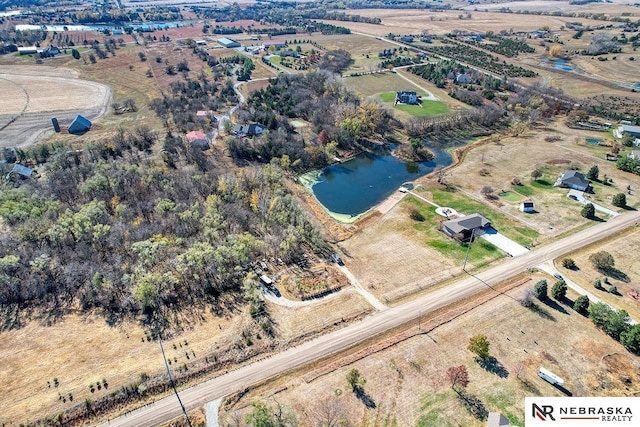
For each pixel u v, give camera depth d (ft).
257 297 260.21
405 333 244.63
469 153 502.38
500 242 328.90
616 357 227.20
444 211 374.63
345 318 256.73
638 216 358.02
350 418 196.03
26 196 351.46
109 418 199.41
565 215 362.33
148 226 319.47
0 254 284.61
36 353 228.63
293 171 461.78
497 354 228.84
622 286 280.10
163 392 211.00
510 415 196.95
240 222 336.70
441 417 196.54
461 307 263.70
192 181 387.55
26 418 196.65
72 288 270.46
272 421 185.47
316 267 302.66
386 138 547.08
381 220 369.09
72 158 437.99
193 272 280.51
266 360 228.22
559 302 266.98
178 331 244.22
